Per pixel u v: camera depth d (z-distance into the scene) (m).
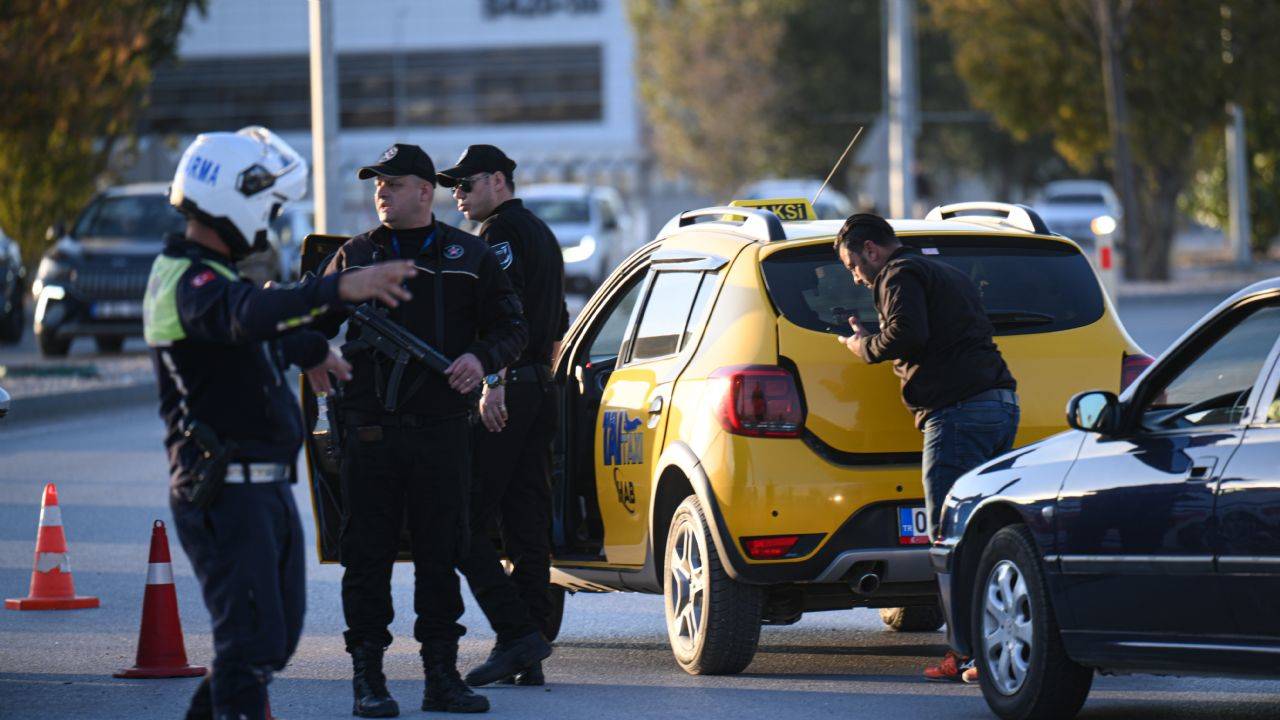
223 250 21.09
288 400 21.47
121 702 29.08
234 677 20.80
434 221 27.80
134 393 85.00
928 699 28.95
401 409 26.98
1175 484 24.12
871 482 29.11
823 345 29.50
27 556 45.59
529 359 30.92
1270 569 22.66
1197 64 144.75
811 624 37.69
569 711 28.16
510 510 31.11
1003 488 26.91
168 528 49.88
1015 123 152.62
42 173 120.75
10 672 31.78
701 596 30.47
